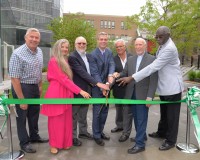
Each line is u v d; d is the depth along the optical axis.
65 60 4.34
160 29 4.29
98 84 4.48
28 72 4.21
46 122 6.32
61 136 4.33
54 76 4.23
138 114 4.39
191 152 4.43
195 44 15.10
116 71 5.15
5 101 4.05
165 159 4.18
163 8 14.63
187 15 13.95
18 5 35.72
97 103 4.44
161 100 4.74
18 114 4.33
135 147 4.44
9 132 4.18
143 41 4.38
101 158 4.21
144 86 4.36
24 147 4.43
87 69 4.70
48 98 4.21
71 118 4.46
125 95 4.73
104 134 5.12
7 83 14.17
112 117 6.89
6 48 16.83
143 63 4.39
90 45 27.22
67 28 27.06
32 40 4.10
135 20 15.12
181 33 14.38
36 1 37.97
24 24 36.50
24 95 4.25
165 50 4.20
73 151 4.49
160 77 4.46
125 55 5.19
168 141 4.62
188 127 4.55
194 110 4.48
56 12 41.00
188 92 4.49
